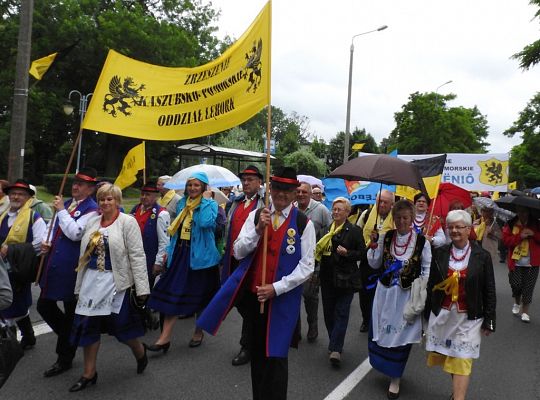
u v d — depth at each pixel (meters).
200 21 34.81
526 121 39.53
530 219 6.94
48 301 4.32
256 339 3.40
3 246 4.47
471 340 3.83
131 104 4.27
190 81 4.19
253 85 3.76
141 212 5.77
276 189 3.32
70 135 34.81
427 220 6.14
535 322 6.95
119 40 27.22
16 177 9.79
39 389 3.98
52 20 27.66
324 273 5.08
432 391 4.35
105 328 4.09
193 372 4.49
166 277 5.09
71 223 4.21
